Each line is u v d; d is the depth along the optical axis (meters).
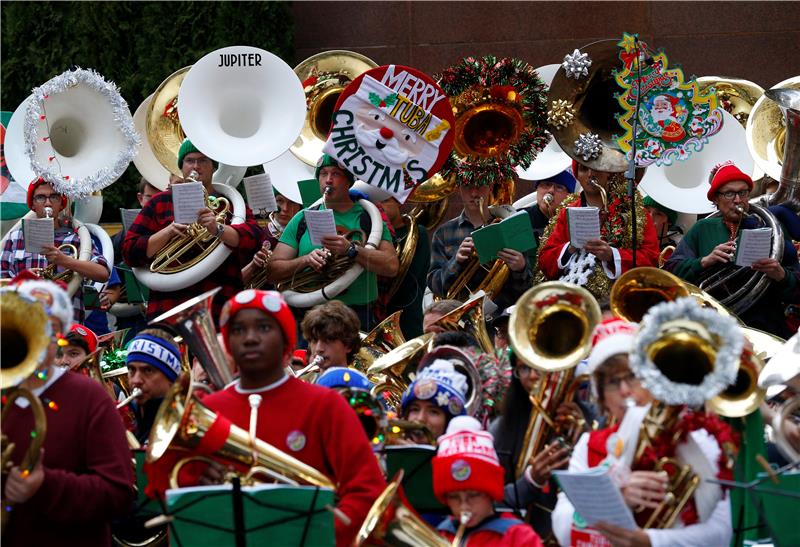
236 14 17.64
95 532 7.25
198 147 12.49
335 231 11.57
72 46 17.98
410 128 11.73
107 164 12.60
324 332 9.29
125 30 18.00
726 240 11.84
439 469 6.68
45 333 6.60
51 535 7.09
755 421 7.02
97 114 12.66
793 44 17.19
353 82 11.70
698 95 11.37
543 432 7.42
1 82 18.16
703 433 6.23
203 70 12.71
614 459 6.27
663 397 5.89
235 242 11.90
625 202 11.38
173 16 17.78
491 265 11.98
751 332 9.94
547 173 13.84
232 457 6.64
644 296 8.07
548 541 7.25
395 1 17.94
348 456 6.77
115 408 7.24
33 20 18.08
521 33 17.72
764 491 6.04
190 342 7.54
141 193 14.86
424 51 17.91
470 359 8.11
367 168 11.73
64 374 7.18
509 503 7.32
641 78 11.41
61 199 12.70
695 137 11.38
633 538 6.07
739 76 17.30
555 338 7.20
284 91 12.88
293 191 14.18
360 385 8.38
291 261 11.84
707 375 5.92
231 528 6.28
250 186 12.67
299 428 6.81
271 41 17.73
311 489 6.26
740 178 11.77
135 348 9.23
